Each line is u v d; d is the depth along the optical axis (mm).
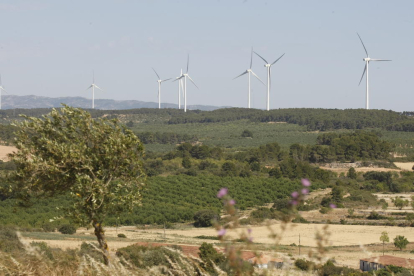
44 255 18109
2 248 18719
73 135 34188
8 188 33188
